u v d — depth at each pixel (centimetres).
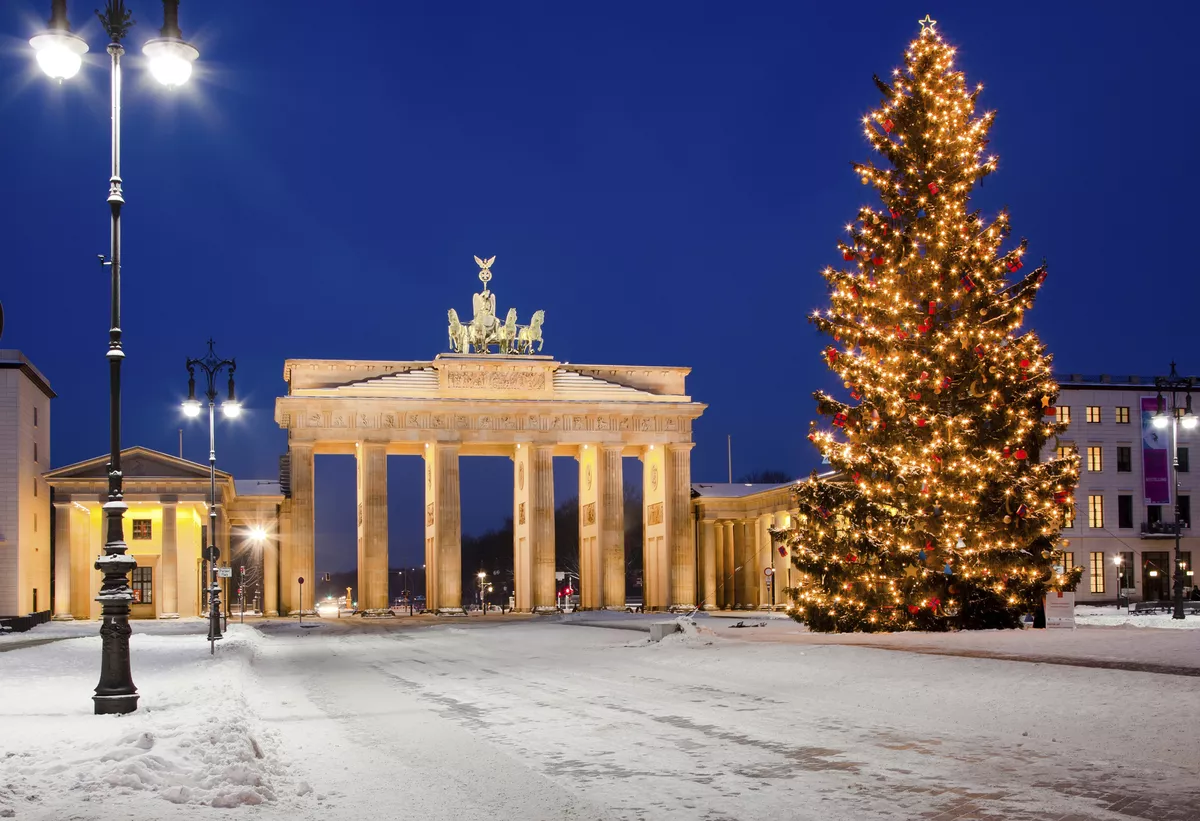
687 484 11975
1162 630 4425
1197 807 1526
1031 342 4856
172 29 2620
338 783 1870
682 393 12369
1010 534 4644
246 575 15738
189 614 11000
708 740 2236
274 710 3000
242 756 1884
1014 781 1739
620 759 2042
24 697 3102
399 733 2477
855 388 4991
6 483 9238
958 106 4956
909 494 4756
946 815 1523
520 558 12138
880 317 4941
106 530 2730
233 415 6266
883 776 1808
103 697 2616
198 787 1698
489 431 11556
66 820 1470
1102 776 1761
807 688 3069
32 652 5450
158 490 10238
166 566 10212
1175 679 2491
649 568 12506
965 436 4697
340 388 11350
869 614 4816
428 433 11406
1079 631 4394
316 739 2403
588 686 3441
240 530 13212
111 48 2877
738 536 13425
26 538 9575
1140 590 10156
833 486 5025
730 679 3450
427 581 12156
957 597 4756
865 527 4850
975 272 4762
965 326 4750
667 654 4334
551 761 2044
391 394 11425
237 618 11469
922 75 4994
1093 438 10231
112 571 2678
